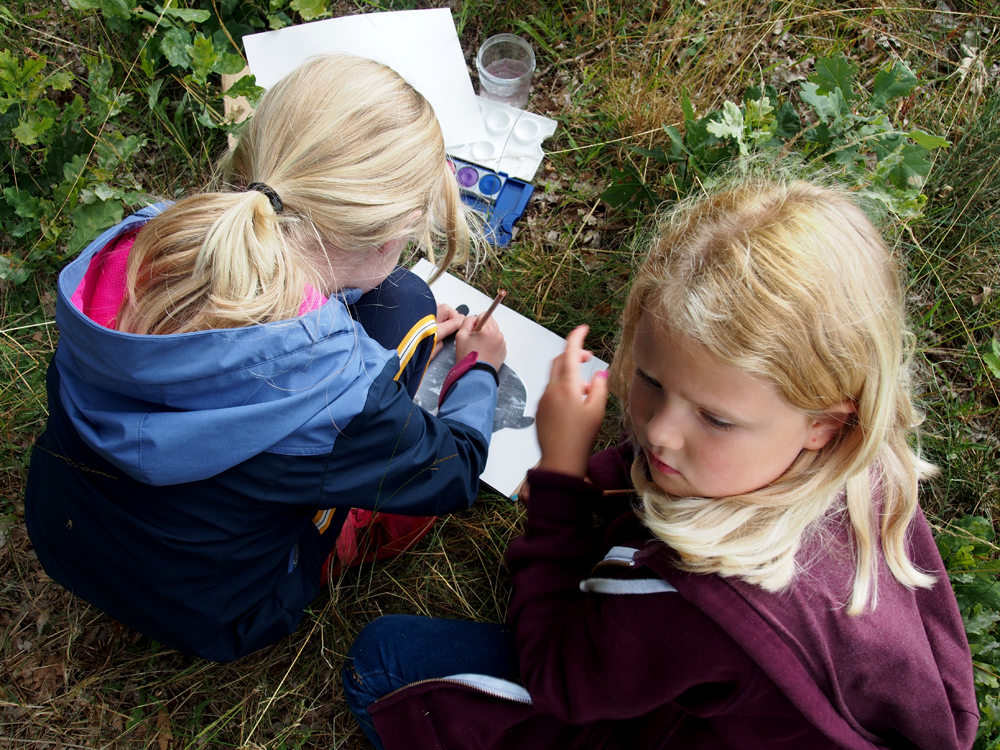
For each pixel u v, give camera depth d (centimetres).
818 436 81
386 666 120
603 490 116
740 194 85
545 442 102
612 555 88
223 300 87
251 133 104
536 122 183
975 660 129
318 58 107
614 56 190
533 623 100
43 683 138
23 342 161
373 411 101
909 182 144
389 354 108
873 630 81
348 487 106
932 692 83
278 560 115
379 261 113
